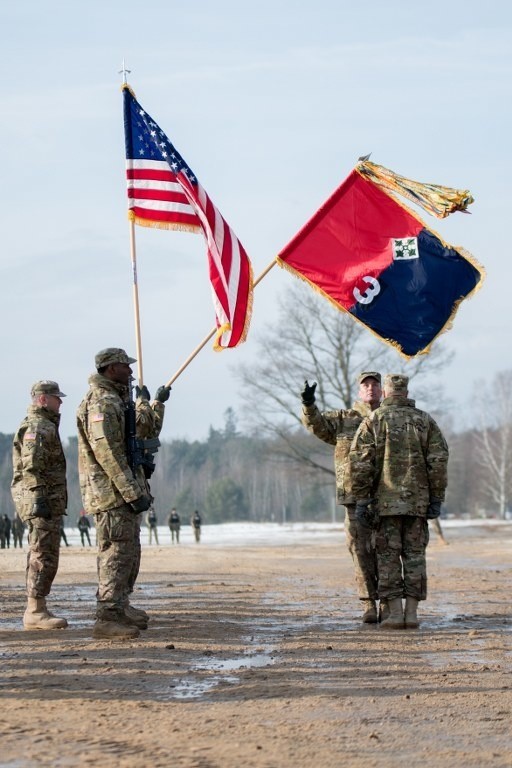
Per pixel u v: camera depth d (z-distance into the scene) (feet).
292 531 267.59
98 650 31.76
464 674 28.25
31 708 23.45
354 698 24.99
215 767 18.72
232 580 63.10
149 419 39.14
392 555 38.14
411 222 48.19
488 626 38.63
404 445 38.11
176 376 45.44
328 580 63.10
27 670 28.17
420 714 23.34
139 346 43.91
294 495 566.77
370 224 48.60
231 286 47.06
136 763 18.83
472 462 510.58
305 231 48.57
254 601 48.44
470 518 433.07
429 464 37.93
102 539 34.63
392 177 47.57
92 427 34.35
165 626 38.01
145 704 24.00
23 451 37.22
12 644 33.04
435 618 41.24
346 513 40.27
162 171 47.88
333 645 33.53
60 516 37.93
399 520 38.22
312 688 26.14
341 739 20.99
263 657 30.91
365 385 42.42
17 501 37.86
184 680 27.02
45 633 35.94
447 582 60.49
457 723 22.52
